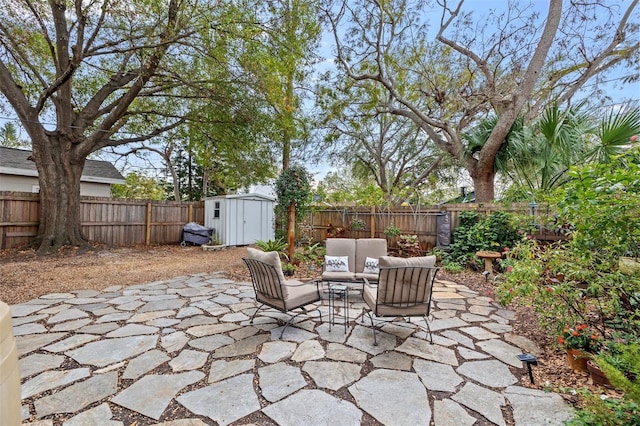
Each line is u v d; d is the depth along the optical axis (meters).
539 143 6.71
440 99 9.12
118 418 1.83
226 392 2.12
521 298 3.27
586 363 2.35
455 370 2.45
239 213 10.62
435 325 3.45
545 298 2.83
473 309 4.03
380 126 13.28
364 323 3.49
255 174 11.41
